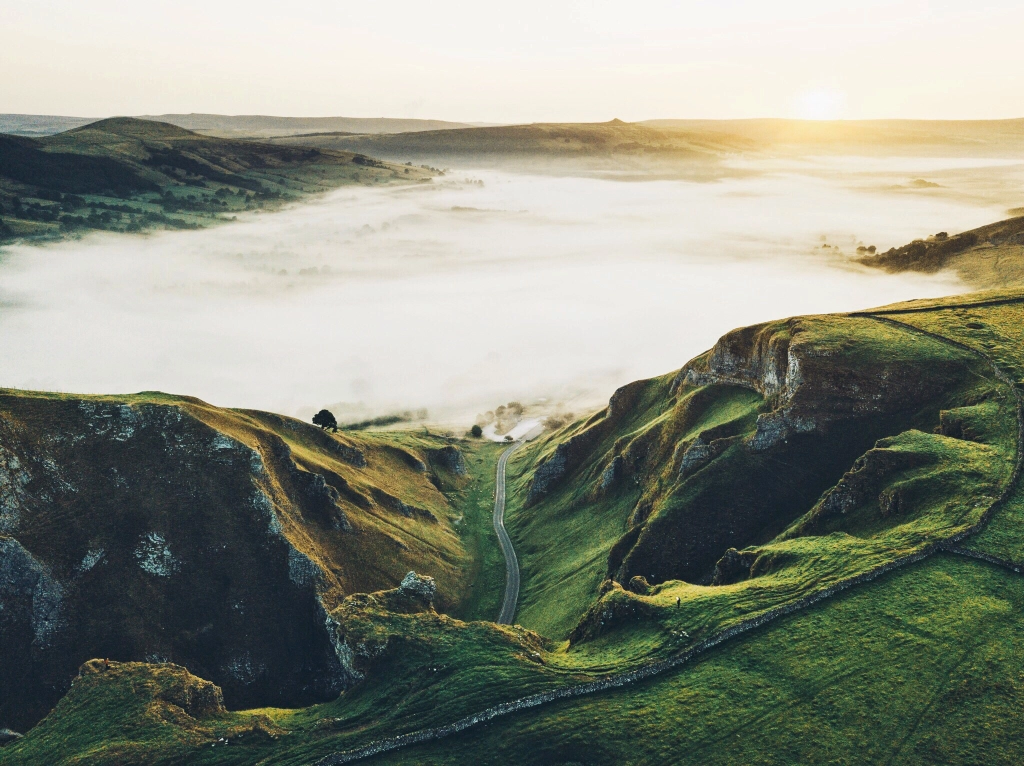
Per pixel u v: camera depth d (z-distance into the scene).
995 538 75.38
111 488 118.50
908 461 95.44
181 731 67.44
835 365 121.38
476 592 142.25
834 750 55.84
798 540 89.56
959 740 54.72
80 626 104.69
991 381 109.25
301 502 137.75
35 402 122.88
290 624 116.56
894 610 68.25
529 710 65.31
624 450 159.38
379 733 64.94
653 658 68.56
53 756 65.81
